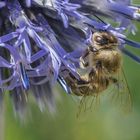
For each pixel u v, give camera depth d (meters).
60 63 0.15
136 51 0.20
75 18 0.15
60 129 0.21
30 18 0.15
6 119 0.20
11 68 0.15
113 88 0.16
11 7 0.15
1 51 0.15
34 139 0.21
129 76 0.21
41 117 0.20
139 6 0.16
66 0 0.15
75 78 0.16
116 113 0.20
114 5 0.16
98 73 0.16
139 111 0.21
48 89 0.16
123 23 0.16
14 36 0.15
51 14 0.16
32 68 0.15
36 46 0.15
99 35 0.16
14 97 0.16
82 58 0.16
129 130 0.21
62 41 0.16
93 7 0.16
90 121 0.21
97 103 0.16
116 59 0.16
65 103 0.20
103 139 0.21
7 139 0.20
